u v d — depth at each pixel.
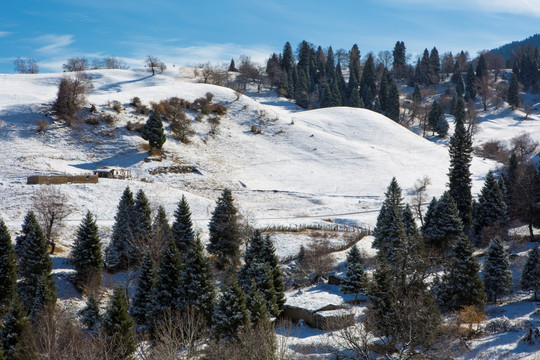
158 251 50.72
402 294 35.34
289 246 65.50
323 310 45.44
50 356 24.73
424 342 30.28
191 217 74.19
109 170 88.19
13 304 32.88
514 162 87.69
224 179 96.44
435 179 103.88
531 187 73.12
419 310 31.27
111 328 32.28
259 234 51.69
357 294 51.19
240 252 61.38
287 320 45.34
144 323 42.06
